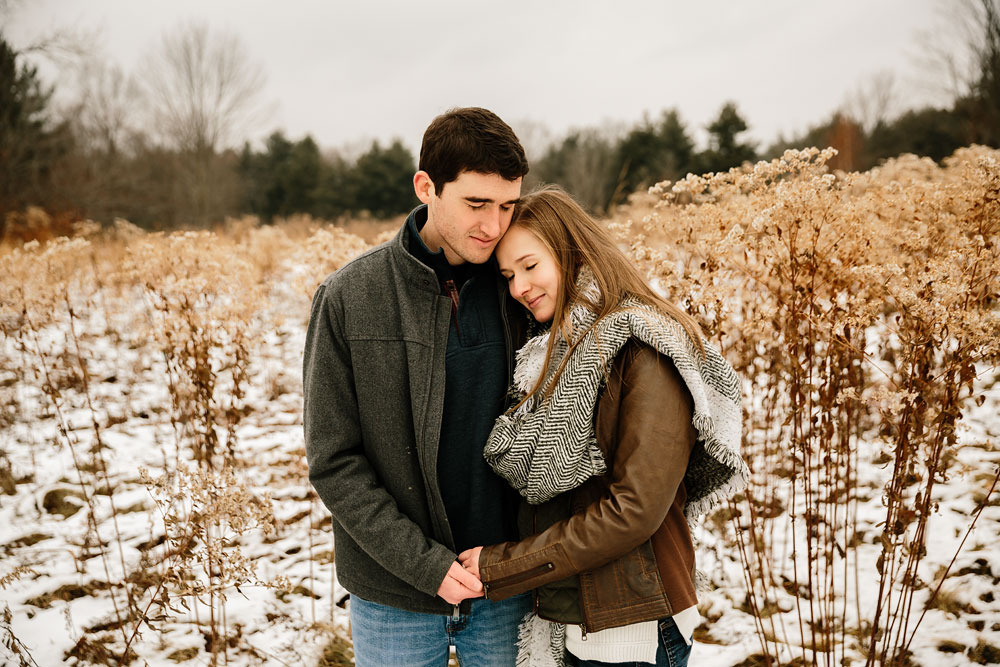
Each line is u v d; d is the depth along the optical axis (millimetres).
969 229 2100
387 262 1429
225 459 2869
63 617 2410
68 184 18391
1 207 15492
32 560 2742
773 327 2068
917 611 2256
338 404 1401
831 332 1923
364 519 1362
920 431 1696
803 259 2002
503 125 1296
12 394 4164
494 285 1503
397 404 1399
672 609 1317
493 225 1330
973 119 19906
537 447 1325
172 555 2305
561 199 1461
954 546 2469
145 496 3178
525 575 1303
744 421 2482
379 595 1451
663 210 2350
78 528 2973
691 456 1474
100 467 3492
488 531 1480
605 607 1316
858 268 1862
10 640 2258
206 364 2812
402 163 32750
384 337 1392
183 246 3773
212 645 2297
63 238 4062
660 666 1377
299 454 3463
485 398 1450
